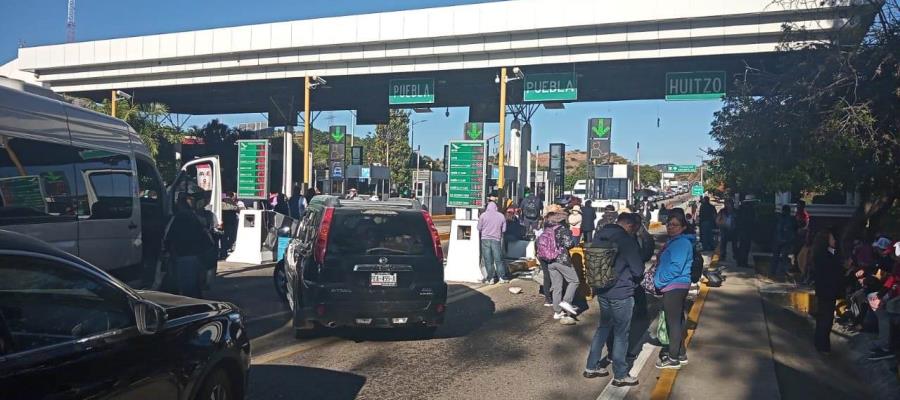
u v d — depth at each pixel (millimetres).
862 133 11828
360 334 9445
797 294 12594
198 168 16047
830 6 14359
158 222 10984
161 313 4172
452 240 15641
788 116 13188
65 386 3451
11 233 3691
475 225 15578
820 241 9258
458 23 23734
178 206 10336
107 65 29766
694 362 8086
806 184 14109
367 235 8625
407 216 8812
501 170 21625
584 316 11258
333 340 9070
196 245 10258
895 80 11500
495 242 15031
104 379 3693
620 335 7121
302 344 8805
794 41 14375
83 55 29656
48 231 8000
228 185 38688
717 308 11695
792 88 12961
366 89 30359
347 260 8398
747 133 14234
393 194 47500
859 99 12164
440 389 6969
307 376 7289
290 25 26188
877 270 10836
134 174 10039
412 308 8477
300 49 26469
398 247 8641
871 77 11938
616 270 7074
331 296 8312
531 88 23922
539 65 23859
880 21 11961
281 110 34594
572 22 22266
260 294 12922
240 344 5051
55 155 8234
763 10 19859
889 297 8773
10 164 7473
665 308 7723
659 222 44156
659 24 21719
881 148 11734
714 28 21156
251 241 17656
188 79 29109
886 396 7402
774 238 16156
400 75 26531
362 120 34062
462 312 11547
